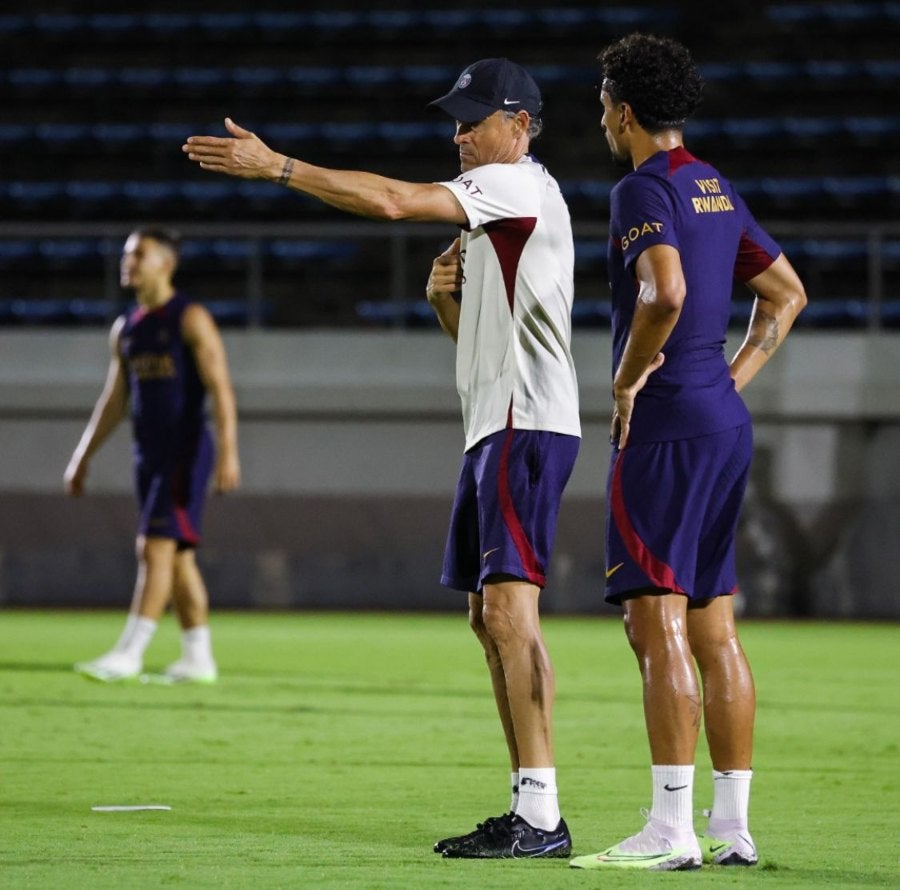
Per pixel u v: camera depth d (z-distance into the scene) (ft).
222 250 246.88
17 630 160.97
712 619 46.85
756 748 73.77
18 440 215.10
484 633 48.73
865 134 252.21
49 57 273.54
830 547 208.54
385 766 65.67
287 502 214.07
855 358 207.10
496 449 46.83
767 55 267.80
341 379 213.05
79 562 213.46
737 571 209.05
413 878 40.86
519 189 46.80
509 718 47.80
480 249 47.50
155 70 272.72
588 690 102.89
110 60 273.54
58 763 65.57
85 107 268.00
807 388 206.80
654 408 45.09
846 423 208.44
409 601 212.84
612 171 255.91
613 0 273.13
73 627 166.09
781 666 126.11
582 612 207.82
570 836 47.29
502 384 47.06
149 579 102.01
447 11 275.59
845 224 241.35
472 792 58.59
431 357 213.66
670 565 44.52
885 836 49.83
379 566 213.66
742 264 49.08
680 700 44.04
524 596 46.70
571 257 48.08
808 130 252.83
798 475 208.54
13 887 39.04
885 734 79.61
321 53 272.92
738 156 253.65
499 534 46.57
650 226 44.27
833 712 90.68
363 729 79.10
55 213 252.42
